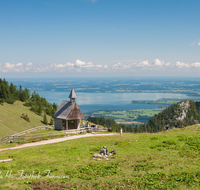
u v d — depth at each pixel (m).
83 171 17.91
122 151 25.27
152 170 17.27
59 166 19.66
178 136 32.19
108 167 18.70
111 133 48.91
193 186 13.37
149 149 25.31
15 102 170.12
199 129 40.62
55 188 14.51
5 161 22.25
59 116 56.59
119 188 14.02
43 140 41.44
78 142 33.00
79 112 56.56
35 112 162.25
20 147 34.78
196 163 18.39
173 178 14.95
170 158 20.70
